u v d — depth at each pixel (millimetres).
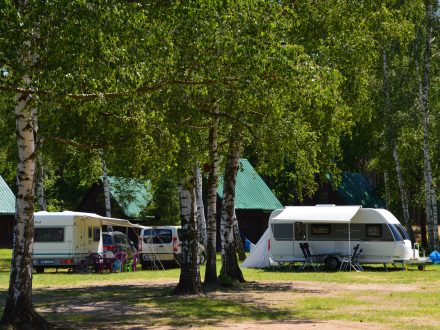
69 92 11516
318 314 16875
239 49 12789
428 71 39156
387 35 23797
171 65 13055
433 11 39062
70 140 16094
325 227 34500
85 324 15477
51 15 11211
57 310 18172
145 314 17094
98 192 49906
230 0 12422
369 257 33906
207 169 23906
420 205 54719
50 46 11352
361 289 23781
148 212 45219
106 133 15227
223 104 17344
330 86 15406
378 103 40688
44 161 34156
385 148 45125
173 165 15617
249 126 21969
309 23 21109
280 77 14086
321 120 22516
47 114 16266
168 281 27250
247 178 54688
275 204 54188
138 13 11375
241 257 40188
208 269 23672
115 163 17312
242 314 16891
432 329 14219
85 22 11094
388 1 23766
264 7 13297
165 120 15867
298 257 34812
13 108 15188
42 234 33844
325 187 58188
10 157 31516
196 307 18281
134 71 11602
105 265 34094
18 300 14109
